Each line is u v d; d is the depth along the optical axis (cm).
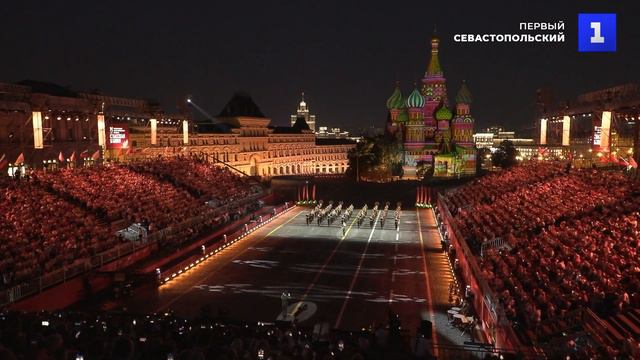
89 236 5422
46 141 7688
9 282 4072
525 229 5812
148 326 2580
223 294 4728
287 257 6175
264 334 2569
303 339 2705
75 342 2125
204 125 14250
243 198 9550
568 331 3250
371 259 6116
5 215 5206
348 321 4069
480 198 8462
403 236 7562
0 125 6975
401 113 17638
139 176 8138
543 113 11969
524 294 3694
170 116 12012
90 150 8612
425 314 4262
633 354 2622
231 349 1997
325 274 5438
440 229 7700
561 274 3941
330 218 8581
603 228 4897
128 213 6500
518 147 16675
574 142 12156
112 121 9619
